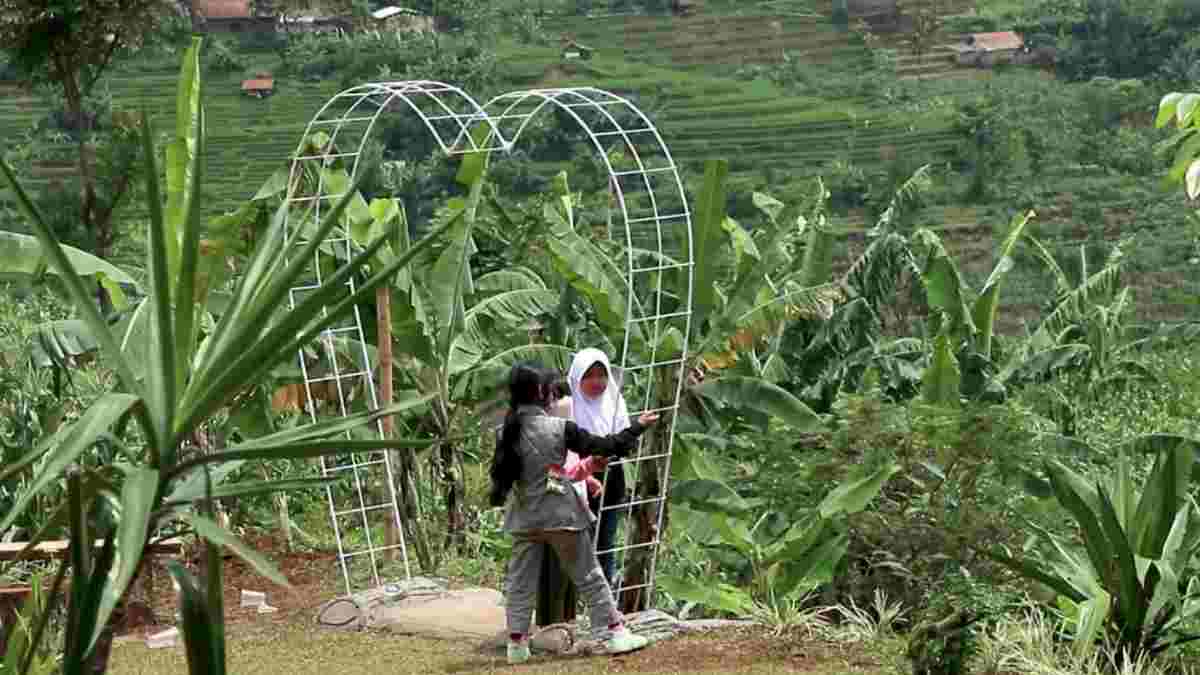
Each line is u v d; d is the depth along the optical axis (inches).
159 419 180.1
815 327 650.2
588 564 370.0
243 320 183.9
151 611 425.7
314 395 529.7
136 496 172.1
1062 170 3634.4
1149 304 2610.7
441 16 4603.8
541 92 464.1
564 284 600.4
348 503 572.4
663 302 549.3
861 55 4808.1
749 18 5059.1
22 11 914.7
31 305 644.1
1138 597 367.2
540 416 366.6
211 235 470.9
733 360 494.3
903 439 435.8
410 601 423.2
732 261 604.4
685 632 389.4
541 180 2495.1
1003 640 350.0
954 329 705.0
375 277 181.5
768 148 3964.1
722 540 441.4
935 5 5054.1
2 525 163.6
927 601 390.0
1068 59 4515.3
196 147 185.0
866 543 425.4
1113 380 802.8
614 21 5019.7
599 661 362.3
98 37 950.4
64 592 351.9
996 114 3927.2
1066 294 914.7
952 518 416.5
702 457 467.8
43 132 2726.4
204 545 189.5
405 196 1021.8
